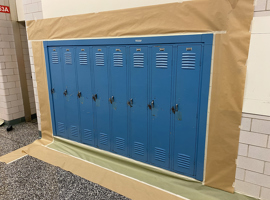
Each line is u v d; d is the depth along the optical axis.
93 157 3.14
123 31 2.59
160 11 2.30
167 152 2.61
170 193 2.36
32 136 3.96
